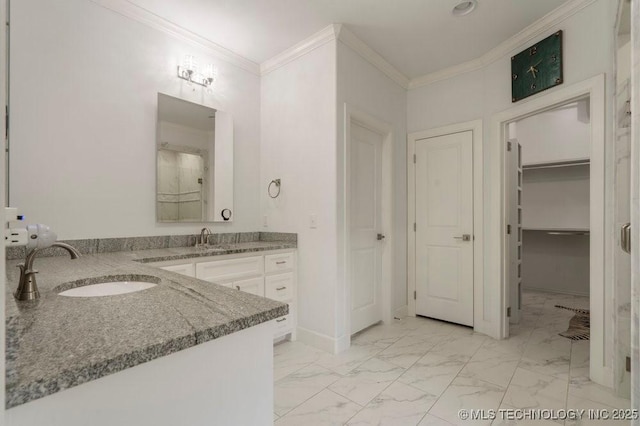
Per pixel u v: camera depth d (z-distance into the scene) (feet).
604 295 6.45
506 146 9.23
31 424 1.65
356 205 9.43
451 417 5.41
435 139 10.73
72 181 6.54
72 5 6.55
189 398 2.32
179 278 4.01
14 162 5.85
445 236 10.47
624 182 5.82
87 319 2.47
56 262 5.44
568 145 14.53
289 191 9.39
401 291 11.09
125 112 7.32
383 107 10.09
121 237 7.24
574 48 7.12
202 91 8.86
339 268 8.26
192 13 7.62
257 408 2.76
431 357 7.79
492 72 9.34
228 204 9.43
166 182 8.04
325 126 8.43
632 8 2.77
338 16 7.72
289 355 7.94
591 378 6.63
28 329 2.24
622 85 5.81
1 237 1.40
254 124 10.21
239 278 7.79
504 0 7.08
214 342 2.47
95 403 1.89
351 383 6.54
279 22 7.97
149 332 2.21
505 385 6.45
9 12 5.72
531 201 16.10
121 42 7.27
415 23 7.98
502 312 9.02
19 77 5.90
